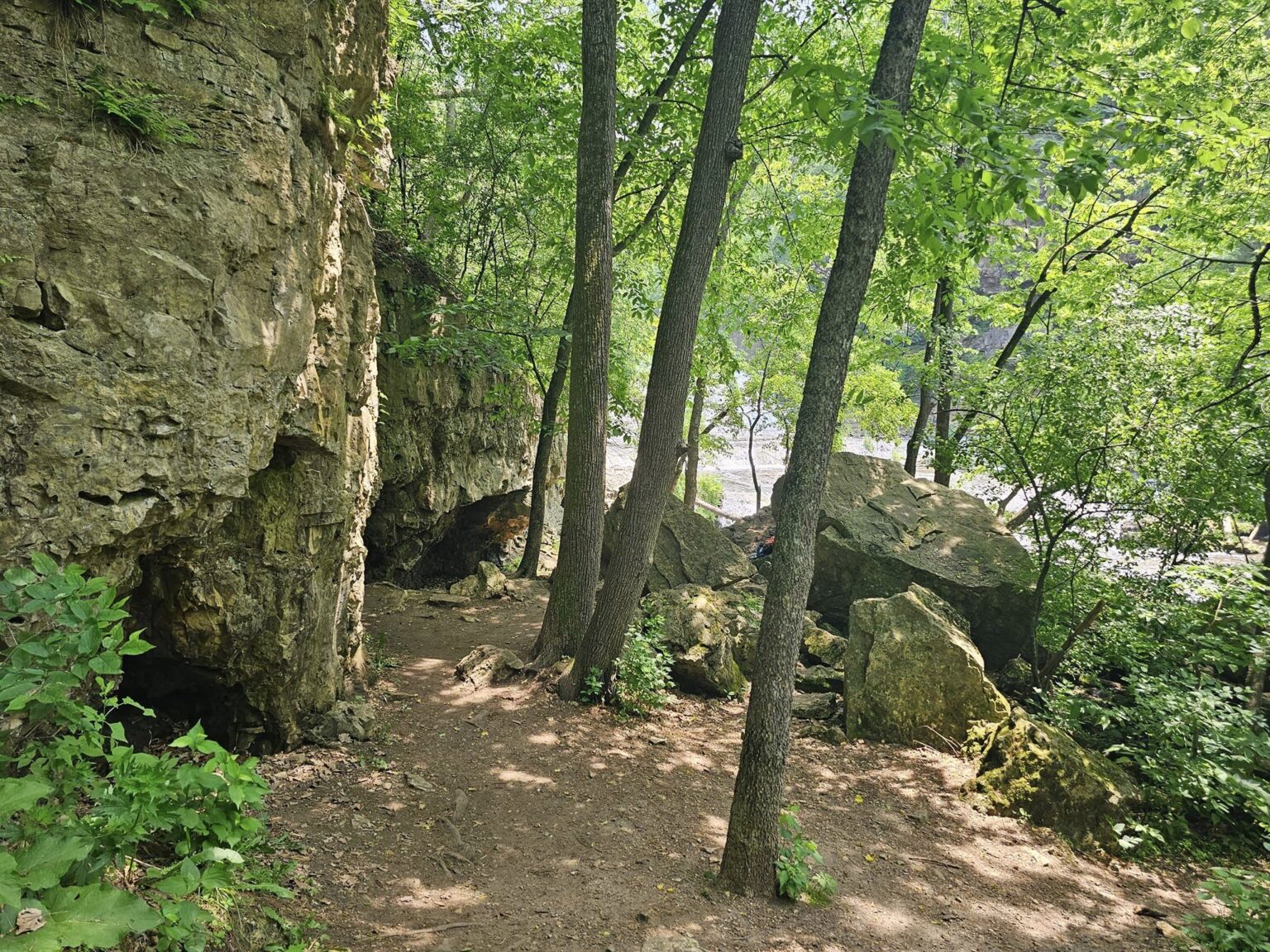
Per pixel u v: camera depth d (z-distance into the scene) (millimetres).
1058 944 5520
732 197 15336
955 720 8602
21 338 3662
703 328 17203
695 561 12805
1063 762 7410
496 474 16094
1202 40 10383
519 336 13766
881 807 7277
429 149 14047
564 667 9359
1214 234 11672
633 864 5832
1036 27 7566
